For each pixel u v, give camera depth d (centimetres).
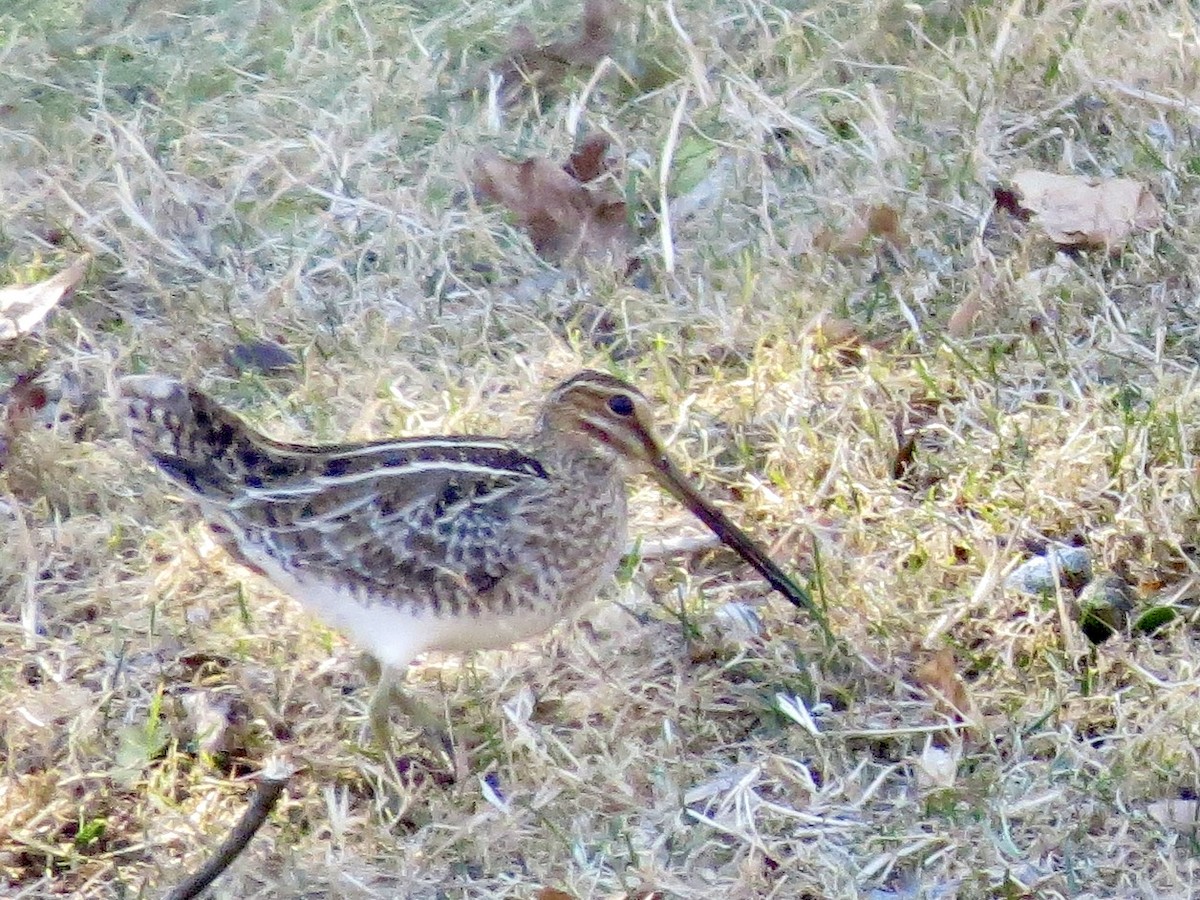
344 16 1173
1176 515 811
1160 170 1014
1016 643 769
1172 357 907
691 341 935
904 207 993
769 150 1048
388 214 1010
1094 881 668
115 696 758
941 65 1101
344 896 677
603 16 1123
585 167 1034
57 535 836
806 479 854
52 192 1030
